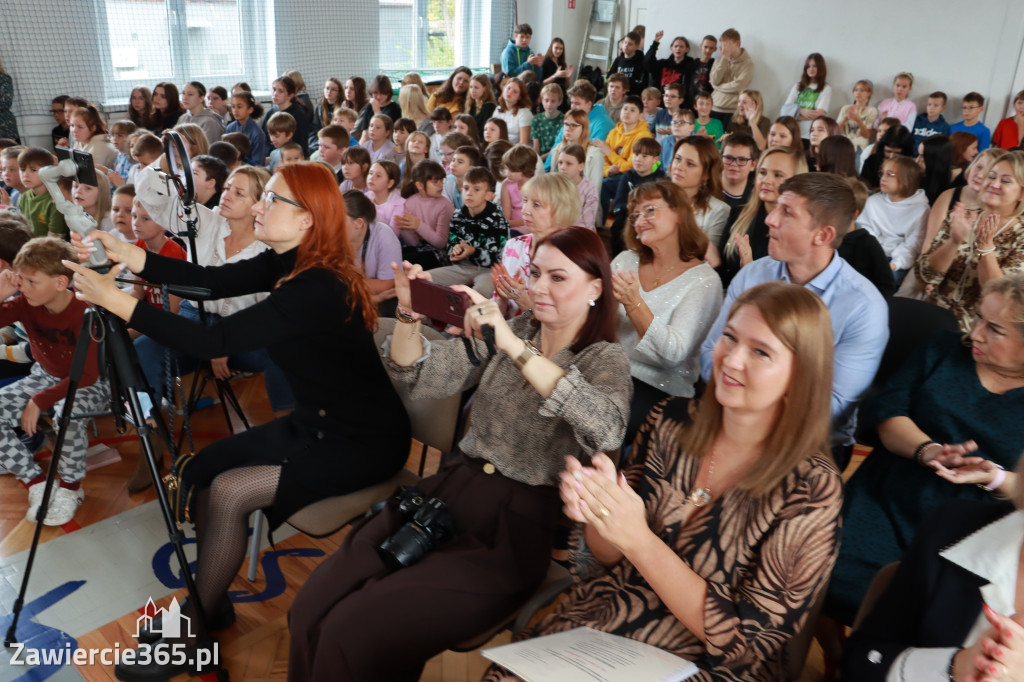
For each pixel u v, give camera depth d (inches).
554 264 67.5
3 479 113.0
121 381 74.1
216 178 139.6
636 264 105.5
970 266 118.0
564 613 58.8
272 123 244.4
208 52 342.6
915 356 75.3
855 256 113.3
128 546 98.7
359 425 81.0
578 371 64.2
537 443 68.8
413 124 245.1
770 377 51.3
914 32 331.9
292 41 359.9
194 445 121.7
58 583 91.4
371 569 64.7
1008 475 63.4
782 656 54.8
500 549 65.3
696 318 97.0
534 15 449.7
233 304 118.5
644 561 51.5
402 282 71.7
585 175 221.0
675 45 394.0
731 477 55.7
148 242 123.6
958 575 47.4
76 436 103.9
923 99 335.3
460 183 198.8
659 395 97.3
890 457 73.7
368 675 60.7
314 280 76.9
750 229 124.6
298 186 77.4
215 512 77.5
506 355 72.2
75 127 238.4
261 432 82.4
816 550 50.8
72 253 103.6
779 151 118.0
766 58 377.7
